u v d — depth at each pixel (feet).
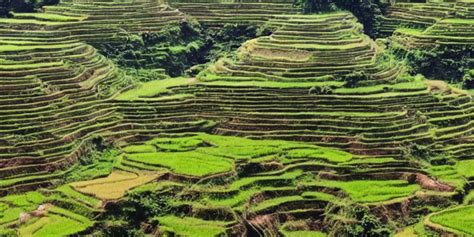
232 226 227.81
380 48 353.51
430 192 251.60
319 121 285.64
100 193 237.66
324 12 379.55
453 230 229.86
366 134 279.69
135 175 252.83
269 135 282.36
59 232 220.43
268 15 386.93
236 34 384.68
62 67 304.71
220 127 288.51
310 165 261.65
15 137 266.16
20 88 285.84
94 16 364.79
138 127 287.48
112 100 297.33
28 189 248.52
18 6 376.48
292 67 319.06
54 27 345.51
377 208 240.32
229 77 318.45
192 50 372.17
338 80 312.91
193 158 262.67
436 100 302.86
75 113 285.23
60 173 255.50
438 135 287.69
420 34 366.43
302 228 237.86
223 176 248.52
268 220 236.43
